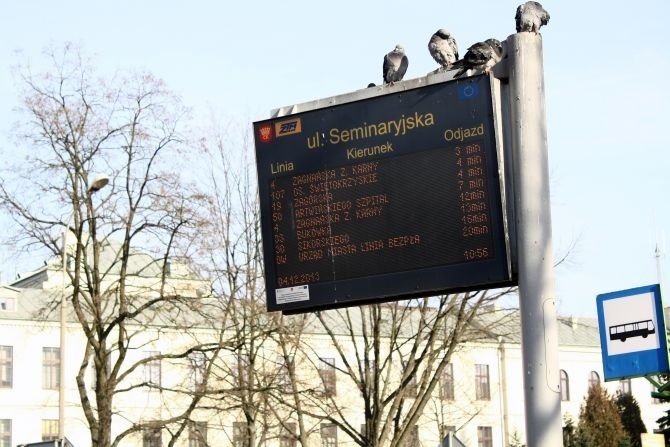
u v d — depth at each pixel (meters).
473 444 84.25
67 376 73.75
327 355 71.31
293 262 17.30
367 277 16.80
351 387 71.06
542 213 15.64
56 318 73.25
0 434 73.00
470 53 16.22
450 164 16.42
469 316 36.75
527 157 15.78
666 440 68.50
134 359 68.06
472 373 84.62
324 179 17.23
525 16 16.02
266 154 17.62
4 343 73.88
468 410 81.56
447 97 16.52
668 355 26.36
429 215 16.50
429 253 16.45
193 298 36.94
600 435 83.69
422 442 70.06
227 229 42.22
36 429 73.81
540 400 15.15
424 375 37.19
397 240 16.67
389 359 38.44
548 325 15.37
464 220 16.28
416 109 16.70
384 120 16.92
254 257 42.03
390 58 17.03
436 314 42.41
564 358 96.25
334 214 17.11
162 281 36.03
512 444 84.56
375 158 16.92
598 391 85.38
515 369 86.62
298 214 17.34
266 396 38.34
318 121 17.36
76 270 35.22
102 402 34.69
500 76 16.19
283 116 17.58
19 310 74.69
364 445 36.69
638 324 26.75
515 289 36.03
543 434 15.03
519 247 15.68
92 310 35.19
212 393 35.94
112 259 49.41
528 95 15.87
